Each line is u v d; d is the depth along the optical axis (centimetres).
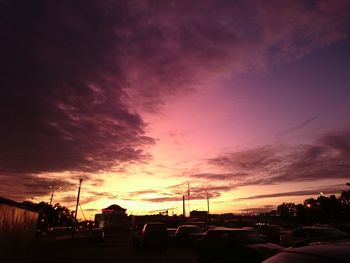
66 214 11238
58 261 1819
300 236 1437
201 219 5412
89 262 1761
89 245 3259
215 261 1395
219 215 9119
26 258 956
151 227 2405
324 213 5281
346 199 5231
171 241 2900
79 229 10238
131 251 2439
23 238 907
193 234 2403
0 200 673
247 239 1253
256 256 1119
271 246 1175
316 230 1387
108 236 5612
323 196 5416
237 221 3294
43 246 3116
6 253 736
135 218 6109
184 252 2230
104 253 2297
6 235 733
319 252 320
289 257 348
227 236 1297
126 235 5838
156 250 2411
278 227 2255
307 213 5553
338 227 1571
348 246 327
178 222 5481
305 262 320
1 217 690
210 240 1412
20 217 862
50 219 9725
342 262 287
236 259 1210
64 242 3931
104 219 6650
